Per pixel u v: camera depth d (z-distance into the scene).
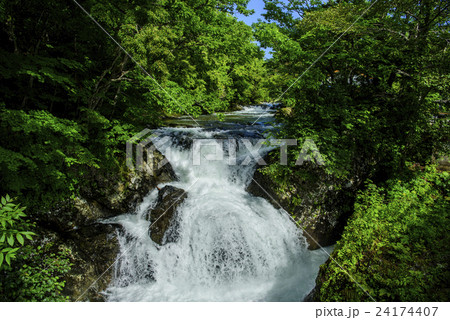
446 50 5.74
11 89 5.88
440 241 4.27
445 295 3.42
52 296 4.17
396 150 6.91
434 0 6.11
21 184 4.72
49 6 5.86
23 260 4.44
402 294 3.53
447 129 6.54
